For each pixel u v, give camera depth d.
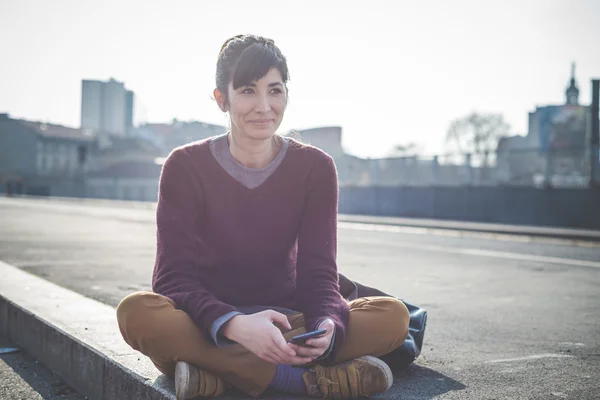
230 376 1.94
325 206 2.21
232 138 2.14
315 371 1.99
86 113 107.62
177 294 1.97
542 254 9.69
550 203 20.05
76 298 3.75
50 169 74.81
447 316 4.15
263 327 1.78
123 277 5.82
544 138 32.75
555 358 2.89
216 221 2.12
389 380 2.00
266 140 2.12
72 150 77.75
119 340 2.70
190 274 2.05
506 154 21.58
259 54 2.01
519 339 3.37
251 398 1.97
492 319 4.04
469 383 2.37
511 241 12.55
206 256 2.17
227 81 2.07
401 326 2.09
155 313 1.87
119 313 1.89
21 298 3.70
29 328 3.30
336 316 1.98
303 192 2.20
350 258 8.57
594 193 19.05
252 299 2.19
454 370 2.59
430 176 23.86
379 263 7.91
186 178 2.12
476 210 22.03
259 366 1.93
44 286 4.20
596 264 8.20
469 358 2.85
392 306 2.09
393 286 5.77
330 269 2.16
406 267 7.47
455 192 22.59
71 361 2.76
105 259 7.38
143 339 1.87
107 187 57.78
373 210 25.44
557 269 7.55
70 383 2.77
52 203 30.81
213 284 2.17
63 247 8.88
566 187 19.73
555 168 20.33
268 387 2.00
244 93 2.03
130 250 8.60
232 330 1.82
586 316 4.23
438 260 8.41
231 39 2.12
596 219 18.94
